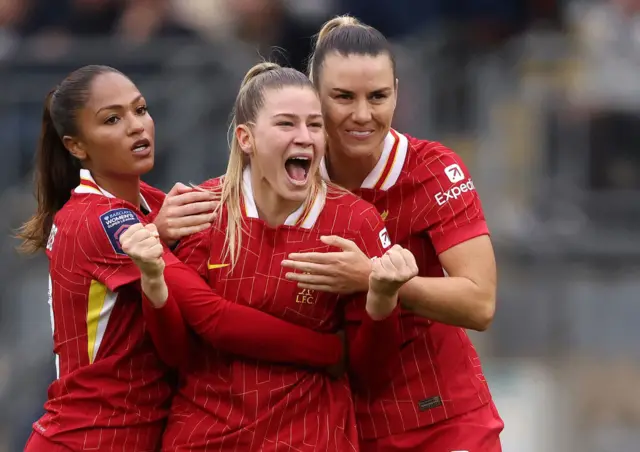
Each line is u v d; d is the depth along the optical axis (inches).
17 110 1258.6
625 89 1358.3
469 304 692.7
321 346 677.9
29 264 1254.9
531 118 1353.3
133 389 695.7
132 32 1346.0
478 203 723.4
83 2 1390.3
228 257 681.0
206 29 1382.9
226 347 673.6
